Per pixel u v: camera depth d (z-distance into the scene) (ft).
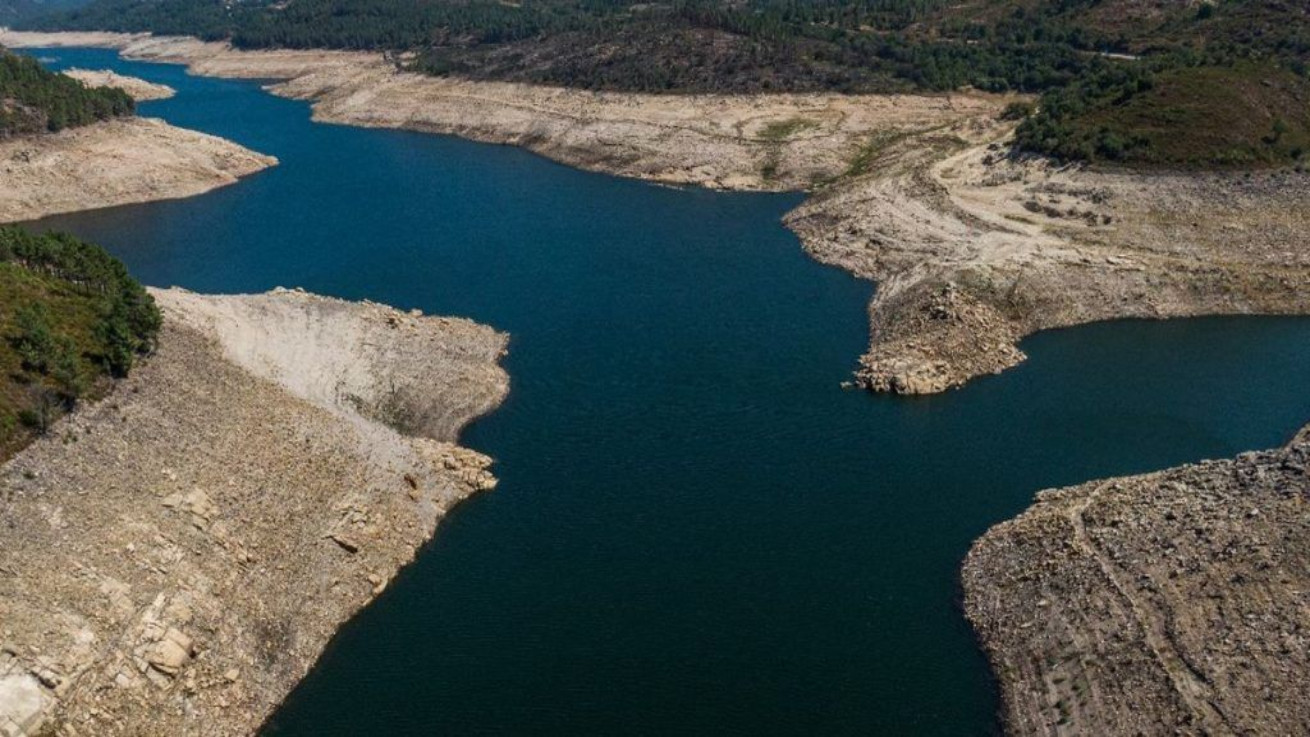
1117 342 359.25
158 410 250.16
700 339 369.09
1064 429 296.92
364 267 461.37
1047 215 435.94
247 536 226.17
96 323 267.59
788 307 398.83
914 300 377.30
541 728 190.39
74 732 170.40
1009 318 370.94
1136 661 187.21
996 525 245.04
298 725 193.16
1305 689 169.99
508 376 339.57
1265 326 367.86
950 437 293.84
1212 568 199.93
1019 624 208.85
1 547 190.70
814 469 277.23
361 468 263.08
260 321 334.03
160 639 191.93
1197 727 170.60
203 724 187.21
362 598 228.02
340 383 311.27
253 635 206.69
